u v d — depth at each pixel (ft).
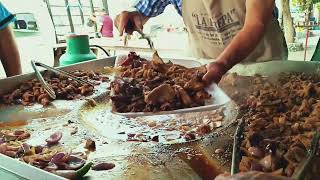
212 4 7.03
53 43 17.26
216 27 7.18
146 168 3.62
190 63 7.39
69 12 18.66
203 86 5.46
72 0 19.15
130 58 7.43
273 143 3.41
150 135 4.49
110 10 18.04
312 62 6.20
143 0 7.64
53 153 3.97
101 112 5.47
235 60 5.42
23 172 3.03
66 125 4.96
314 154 2.85
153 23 17.81
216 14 7.09
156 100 5.34
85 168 3.39
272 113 4.62
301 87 5.33
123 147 4.16
